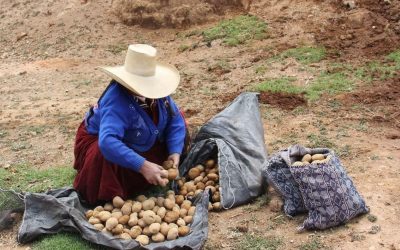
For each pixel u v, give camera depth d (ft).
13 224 16.66
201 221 15.40
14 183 19.56
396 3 32.94
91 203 16.94
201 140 18.84
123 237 14.87
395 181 17.48
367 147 19.92
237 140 18.34
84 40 38.86
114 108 15.85
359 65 28.19
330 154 15.93
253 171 17.43
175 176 16.56
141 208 15.84
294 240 15.14
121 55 36.22
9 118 27.20
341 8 33.91
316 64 29.01
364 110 23.30
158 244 14.65
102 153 15.89
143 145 16.78
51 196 16.05
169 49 35.37
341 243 14.80
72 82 32.60
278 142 21.07
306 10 34.71
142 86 15.84
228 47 33.35
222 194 16.72
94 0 42.55
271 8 36.01
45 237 15.67
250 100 20.13
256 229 15.81
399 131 21.21
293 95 25.36
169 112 17.25
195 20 37.76
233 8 37.91
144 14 38.83
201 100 26.63
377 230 15.19
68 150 22.47
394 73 26.58
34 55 38.47
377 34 31.07
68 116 26.73
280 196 16.71
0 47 40.63
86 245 15.07
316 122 22.52
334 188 15.23
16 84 33.45
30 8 43.96
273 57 30.78
